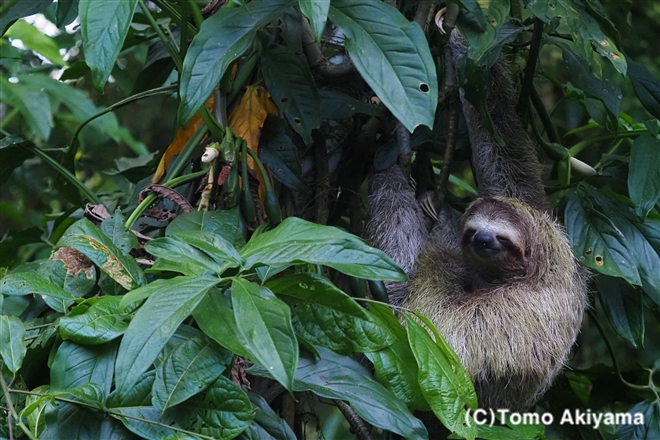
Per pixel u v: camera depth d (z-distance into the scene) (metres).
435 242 5.09
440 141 4.90
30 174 6.97
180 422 2.61
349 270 2.59
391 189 4.99
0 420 2.76
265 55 3.92
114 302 2.76
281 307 2.36
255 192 3.77
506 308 4.62
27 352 3.01
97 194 5.48
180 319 2.36
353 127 4.66
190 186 3.97
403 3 4.65
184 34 3.68
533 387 4.64
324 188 4.41
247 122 3.86
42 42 5.02
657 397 4.55
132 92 5.06
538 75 5.34
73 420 2.61
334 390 2.94
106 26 2.81
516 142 5.16
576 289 4.79
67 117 6.77
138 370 2.29
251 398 2.98
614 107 4.52
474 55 3.65
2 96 5.07
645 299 4.88
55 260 3.11
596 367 4.98
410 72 3.00
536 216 4.82
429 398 2.84
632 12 8.47
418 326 2.99
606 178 5.03
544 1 3.81
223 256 2.66
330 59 4.55
